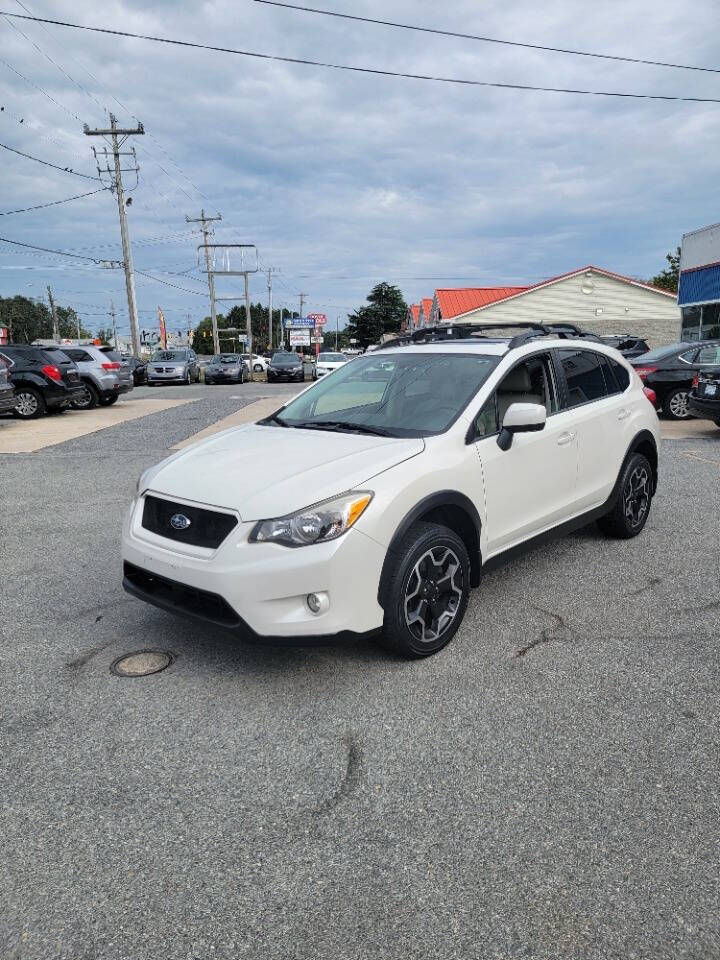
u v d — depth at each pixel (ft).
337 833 8.04
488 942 6.60
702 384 35.55
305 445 12.77
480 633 13.16
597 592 15.11
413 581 11.66
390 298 336.49
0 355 45.93
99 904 7.11
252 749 9.64
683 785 8.77
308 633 10.56
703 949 6.51
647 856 7.61
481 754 9.46
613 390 17.76
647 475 18.80
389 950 6.54
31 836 8.07
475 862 7.57
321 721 10.28
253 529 10.62
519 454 13.88
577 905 6.99
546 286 123.34
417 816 8.30
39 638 13.30
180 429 44.39
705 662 11.96
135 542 12.06
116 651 12.66
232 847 7.86
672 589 15.24
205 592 10.87
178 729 10.14
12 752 9.66
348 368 16.55
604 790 8.70
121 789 8.87
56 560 18.12
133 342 124.06
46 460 33.19
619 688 11.14
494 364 14.37
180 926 6.84
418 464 11.82
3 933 6.78
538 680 11.41
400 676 11.56
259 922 6.87
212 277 201.77
